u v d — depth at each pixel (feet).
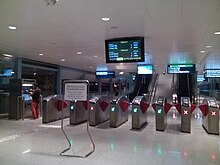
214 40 23.21
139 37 21.62
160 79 78.38
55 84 51.42
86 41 24.43
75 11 14.61
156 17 15.71
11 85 30.81
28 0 12.72
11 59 37.65
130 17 15.83
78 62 44.68
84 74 69.51
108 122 29.01
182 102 23.32
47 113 27.96
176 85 67.15
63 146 16.81
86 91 15.96
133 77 80.23
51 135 20.62
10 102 30.73
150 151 15.60
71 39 23.43
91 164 12.96
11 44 26.37
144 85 68.49
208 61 40.91
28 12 14.85
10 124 26.53
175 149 16.15
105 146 16.90
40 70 47.98
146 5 13.34
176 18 15.87
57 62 44.83
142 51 21.61
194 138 19.84
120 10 14.34
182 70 44.52
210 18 15.72
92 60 41.29
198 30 19.16
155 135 21.03
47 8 14.05
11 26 18.39
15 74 37.63
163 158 14.05
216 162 13.35
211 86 94.22
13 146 16.75
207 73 54.34
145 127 25.27
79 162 13.29
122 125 26.63
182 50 29.55
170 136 20.62
